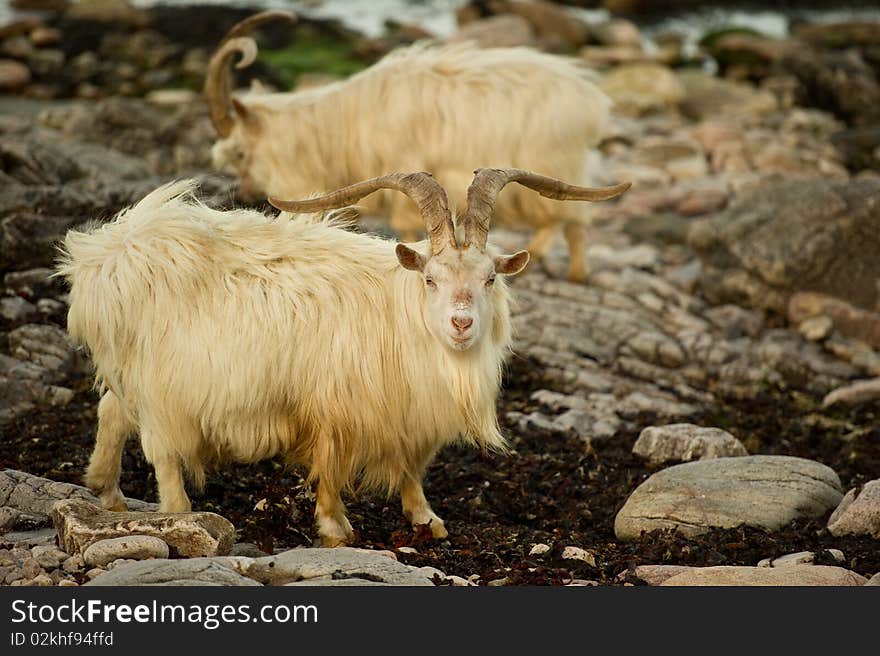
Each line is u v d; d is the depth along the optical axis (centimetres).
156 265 925
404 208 1605
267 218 992
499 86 1588
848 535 980
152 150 2080
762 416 1412
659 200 2195
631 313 1658
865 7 4344
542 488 1159
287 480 1110
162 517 879
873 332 1652
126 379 943
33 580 820
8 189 1530
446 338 895
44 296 1434
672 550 965
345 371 934
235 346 915
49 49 3066
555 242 1925
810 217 1731
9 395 1241
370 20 3778
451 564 930
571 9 4162
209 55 3050
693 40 3841
